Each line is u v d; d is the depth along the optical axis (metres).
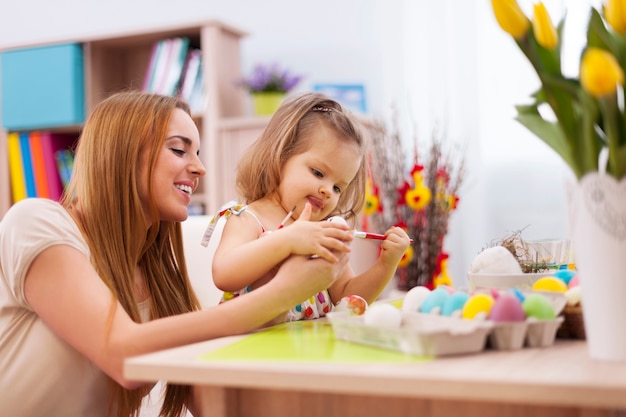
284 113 1.31
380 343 0.79
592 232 0.72
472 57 2.98
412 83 3.10
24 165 3.29
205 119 3.00
